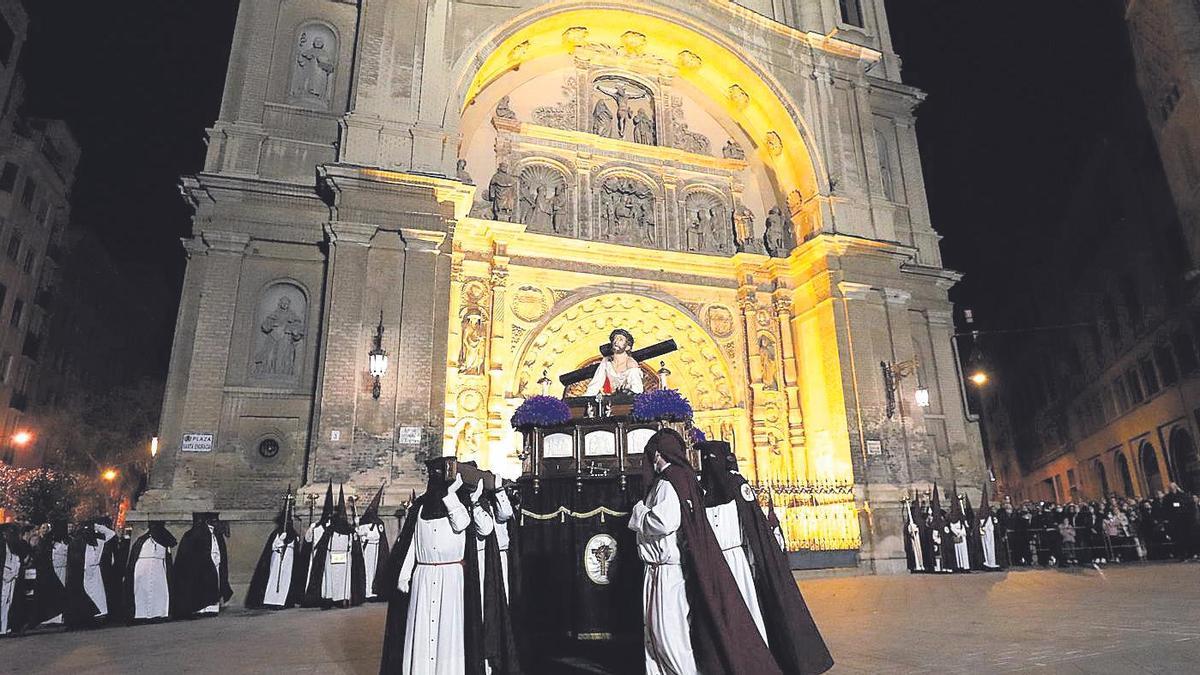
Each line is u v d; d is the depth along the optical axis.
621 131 20.84
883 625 7.67
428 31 16.70
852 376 18.20
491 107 19.45
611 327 19.31
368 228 14.57
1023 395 40.56
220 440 13.83
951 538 15.84
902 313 19.19
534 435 6.63
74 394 35.72
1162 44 22.66
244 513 13.22
